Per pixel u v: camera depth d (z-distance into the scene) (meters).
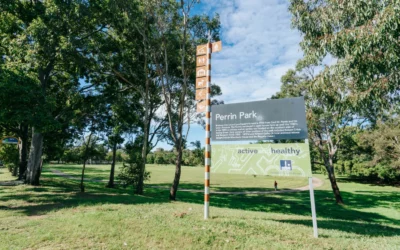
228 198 28.09
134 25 18.39
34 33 14.96
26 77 11.75
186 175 63.81
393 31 6.74
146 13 18.45
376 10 7.38
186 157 108.81
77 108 22.48
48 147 28.41
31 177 20.48
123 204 11.19
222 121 7.77
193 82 22.53
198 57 8.66
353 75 8.66
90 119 24.20
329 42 8.39
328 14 8.91
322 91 9.55
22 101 10.89
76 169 70.31
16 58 16.23
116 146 29.44
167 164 131.38
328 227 8.33
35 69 17.06
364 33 7.20
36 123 11.36
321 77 9.03
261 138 7.09
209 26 18.86
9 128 24.41
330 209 22.69
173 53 20.30
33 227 6.90
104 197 13.99
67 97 23.19
